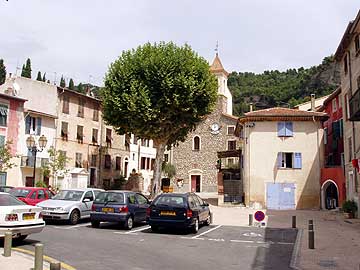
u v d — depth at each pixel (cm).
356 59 2502
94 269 920
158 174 3425
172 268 959
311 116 3428
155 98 3194
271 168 3444
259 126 3512
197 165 5284
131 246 1273
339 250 1312
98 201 1752
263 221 2128
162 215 1622
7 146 3328
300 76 9600
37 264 799
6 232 1013
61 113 4281
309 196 3372
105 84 3384
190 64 3241
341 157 3350
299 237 1619
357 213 2453
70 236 1445
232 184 3938
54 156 3900
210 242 1430
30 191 2027
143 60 3256
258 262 1088
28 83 4131
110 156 5053
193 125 3434
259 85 10544
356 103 1942
